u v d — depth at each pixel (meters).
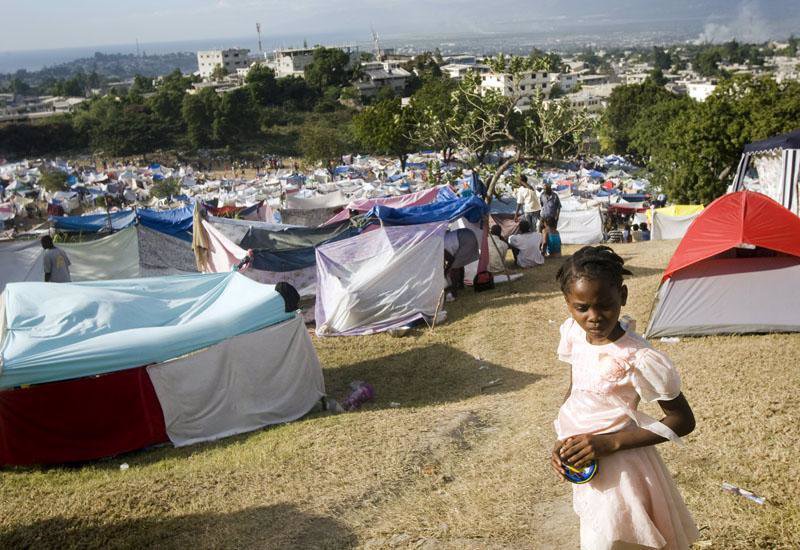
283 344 9.90
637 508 2.98
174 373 9.11
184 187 69.69
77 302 10.00
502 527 5.26
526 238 17.77
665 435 2.93
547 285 15.64
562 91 135.38
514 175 22.88
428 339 12.91
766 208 9.78
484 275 15.89
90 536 5.96
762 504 5.00
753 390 7.38
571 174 65.81
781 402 6.91
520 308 14.04
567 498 5.64
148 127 110.38
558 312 13.42
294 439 8.21
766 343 9.15
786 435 6.11
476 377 10.58
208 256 17.27
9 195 64.81
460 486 6.23
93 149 114.50
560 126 21.69
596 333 3.03
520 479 6.15
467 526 5.34
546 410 8.12
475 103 22.89
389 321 13.80
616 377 3.01
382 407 9.83
